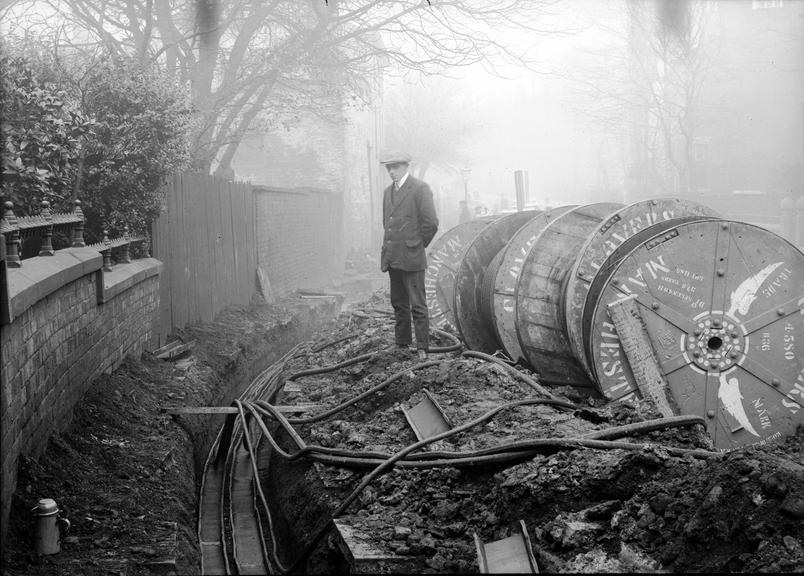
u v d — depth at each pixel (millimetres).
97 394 9266
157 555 6160
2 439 5492
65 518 6496
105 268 10711
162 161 12141
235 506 8906
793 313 8336
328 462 7859
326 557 6395
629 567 4836
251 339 16672
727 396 8312
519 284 10078
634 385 8375
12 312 5801
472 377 9359
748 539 4566
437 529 6105
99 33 19672
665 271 8273
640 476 5680
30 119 9055
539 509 5750
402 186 11203
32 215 9211
